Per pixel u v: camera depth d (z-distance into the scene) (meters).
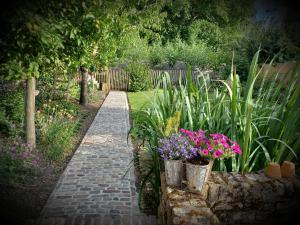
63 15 3.59
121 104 11.79
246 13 21.23
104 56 8.20
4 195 3.64
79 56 5.25
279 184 2.91
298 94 3.20
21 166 4.34
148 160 5.08
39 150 5.36
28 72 3.82
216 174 3.03
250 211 2.88
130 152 5.73
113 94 14.85
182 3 15.35
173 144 2.82
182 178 2.81
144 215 3.41
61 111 8.26
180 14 24.38
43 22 3.10
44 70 5.26
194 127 3.51
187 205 2.47
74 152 5.68
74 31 4.11
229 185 2.80
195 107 3.71
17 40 3.05
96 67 10.31
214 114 3.52
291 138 3.24
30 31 2.96
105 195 3.88
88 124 8.17
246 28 15.40
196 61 19.16
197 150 2.81
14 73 3.66
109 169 4.81
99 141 6.45
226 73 14.71
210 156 2.71
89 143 6.27
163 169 3.42
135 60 18.89
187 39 25.02
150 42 23.55
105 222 3.23
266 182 2.92
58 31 4.01
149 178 3.92
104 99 13.12
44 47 3.58
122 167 4.91
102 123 8.28
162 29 23.59
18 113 6.36
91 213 3.41
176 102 3.67
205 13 24.84
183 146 2.76
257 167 3.41
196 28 24.94
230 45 15.80
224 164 3.25
